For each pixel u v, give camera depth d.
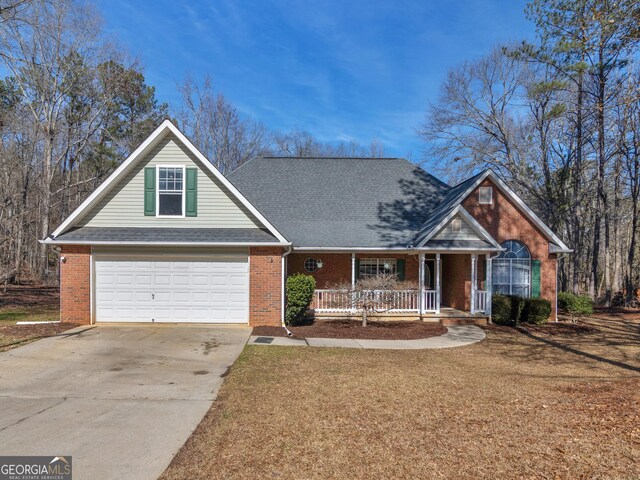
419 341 12.41
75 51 27.00
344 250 16.03
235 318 13.48
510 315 15.59
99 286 13.26
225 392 6.96
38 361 8.88
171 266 13.40
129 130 32.56
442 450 4.83
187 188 13.88
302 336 12.44
